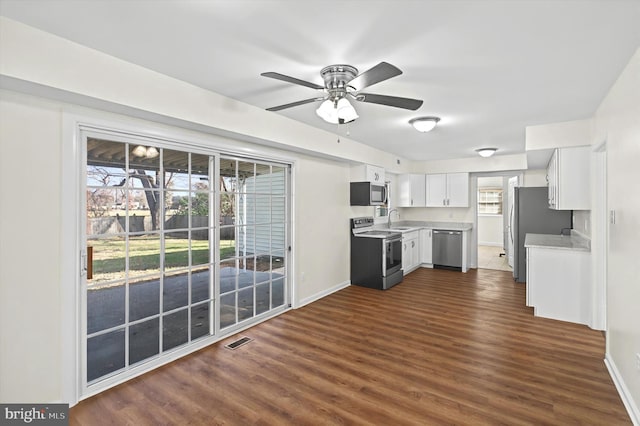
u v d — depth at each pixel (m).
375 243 5.10
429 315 3.88
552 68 2.27
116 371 2.48
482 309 4.09
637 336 1.98
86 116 2.23
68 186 2.14
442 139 4.67
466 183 6.54
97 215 2.36
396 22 1.71
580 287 3.59
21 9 1.62
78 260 2.21
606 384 2.38
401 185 6.89
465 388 2.33
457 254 6.43
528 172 6.14
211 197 3.18
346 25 1.75
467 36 1.85
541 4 1.55
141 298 2.64
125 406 2.16
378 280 5.07
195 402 2.20
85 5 1.59
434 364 2.68
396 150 5.62
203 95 2.73
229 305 3.40
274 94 2.87
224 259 3.34
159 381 2.46
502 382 2.41
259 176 3.75
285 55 2.10
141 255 2.64
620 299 2.32
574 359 2.76
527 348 2.97
